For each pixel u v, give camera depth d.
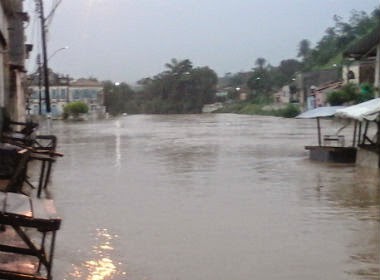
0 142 15.45
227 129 51.25
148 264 9.27
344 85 63.28
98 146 33.34
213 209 13.73
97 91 108.06
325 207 13.94
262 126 55.56
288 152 28.72
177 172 20.91
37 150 14.89
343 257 9.64
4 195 7.88
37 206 7.55
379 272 8.84
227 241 10.71
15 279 6.87
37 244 9.97
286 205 14.23
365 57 33.03
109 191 16.47
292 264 9.27
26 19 33.84
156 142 36.09
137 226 11.92
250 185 17.61
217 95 130.12
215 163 23.88
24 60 36.38
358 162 23.17
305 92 89.19
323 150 24.55
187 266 9.20
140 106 124.56
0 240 8.47
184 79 122.38
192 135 43.22
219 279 8.59
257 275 8.74
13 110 30.41
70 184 17.80
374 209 13.66
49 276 7.07
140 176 19.83
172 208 13.87
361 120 22.53
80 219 12.58
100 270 8.90
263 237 11.01
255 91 121.62
